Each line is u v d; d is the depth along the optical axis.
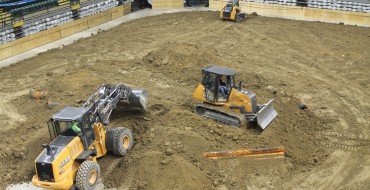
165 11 39.28
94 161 15.45
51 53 28.95
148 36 31.55
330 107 21.00
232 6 34.31
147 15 38.09
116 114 19.44
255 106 18.73
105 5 36.09
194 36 31.16
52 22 31.58
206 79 18.86
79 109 15.48
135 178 15.54
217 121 18.86
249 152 16.47
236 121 18.39
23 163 16.80
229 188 15.10
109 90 18.27
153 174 15.48
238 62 26.41
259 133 17.97
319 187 15.21
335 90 22.83
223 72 18.56
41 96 21.97
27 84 23.92
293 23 34.50
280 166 16.20
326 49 28.48
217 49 28.53
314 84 23.52
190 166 15.70
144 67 25.69
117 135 16.27
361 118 19.97
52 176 13.91
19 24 29.25
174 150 16.53
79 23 33.78
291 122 19.06
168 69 25.14
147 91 20.69
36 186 14.41
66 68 26.03
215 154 16.39
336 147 17.59
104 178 15.66
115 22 36.25
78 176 14.40
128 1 38.62
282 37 30.89
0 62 27.72
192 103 20.73
